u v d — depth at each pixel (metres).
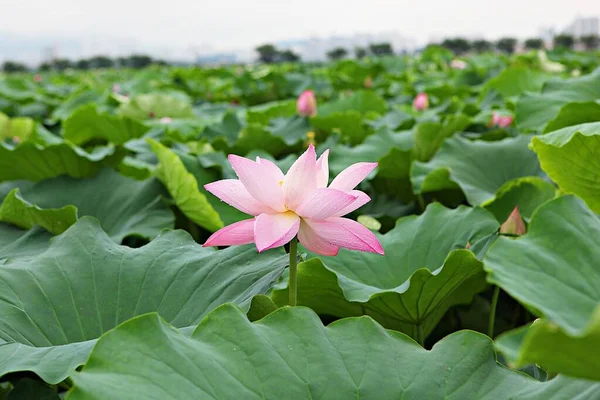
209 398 0.60
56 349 0.76
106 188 1.53
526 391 0.63
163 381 0.59
